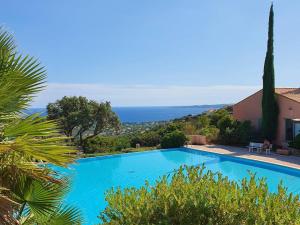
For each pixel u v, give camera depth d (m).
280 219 4.12
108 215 4.91
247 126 25.36
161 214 4.59
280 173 18.17
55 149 2.60
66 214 3.76
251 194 4.54
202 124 29.94
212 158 22.45
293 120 22.69
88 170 19.30
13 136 2.62
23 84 2.65
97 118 26.33
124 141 26.06
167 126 28.09
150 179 17.31
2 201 2.54
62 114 25.23
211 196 4.59
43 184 3.12
